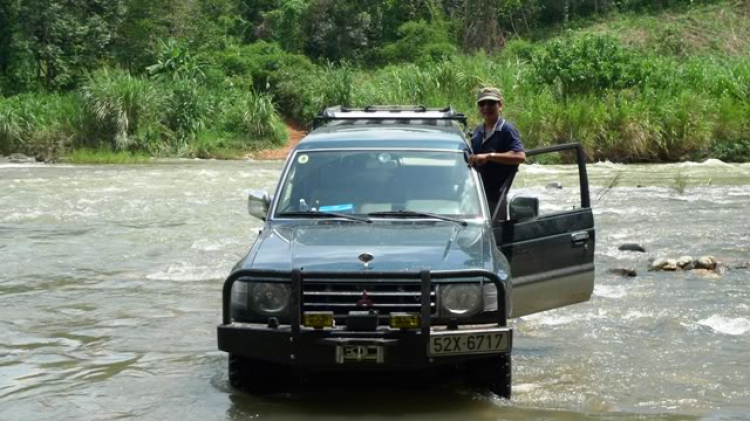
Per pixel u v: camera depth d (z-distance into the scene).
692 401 7.30
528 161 36.06
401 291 6.85
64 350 9.17
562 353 8.80
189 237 16.23
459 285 6.89
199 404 7.36
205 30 71.88
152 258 14.30
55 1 65.44
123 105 45.91
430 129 9.23
